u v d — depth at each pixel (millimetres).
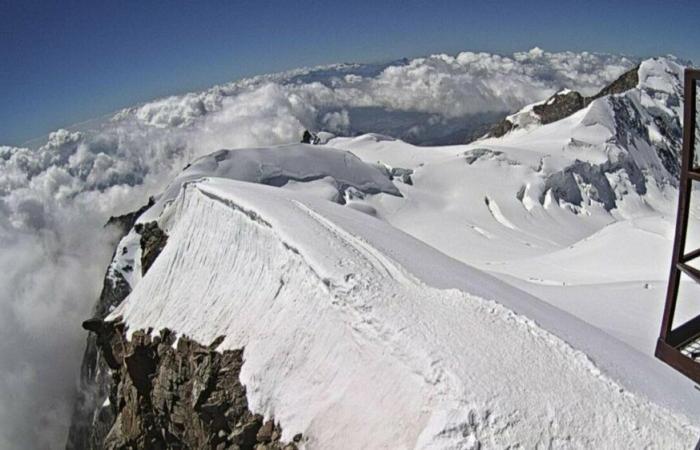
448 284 22656
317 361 21734
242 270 30234
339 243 26641
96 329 38719
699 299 31672
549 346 18188
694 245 46062
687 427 15266
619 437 14984
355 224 31391
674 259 12156
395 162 119938
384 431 17219
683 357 11891
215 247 33625
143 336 33312
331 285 22891
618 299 32406
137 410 32125
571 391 16141
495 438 15023
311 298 23828
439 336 18500
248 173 88625
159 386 30438
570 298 32375
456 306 20578
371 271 23578
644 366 19125
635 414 15531
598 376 16766
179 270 35562
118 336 36906
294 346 23203
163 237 43281
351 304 21562
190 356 28891
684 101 11359
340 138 149625
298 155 97250
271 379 23297
